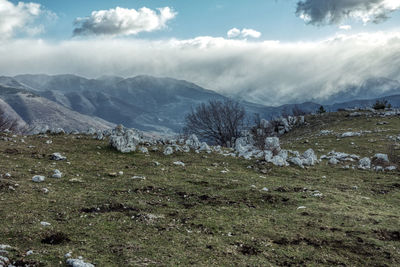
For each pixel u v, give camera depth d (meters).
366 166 31.17
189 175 23.12
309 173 27.64
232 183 21.52
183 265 9.92
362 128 59.06
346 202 18.75
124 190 18.08
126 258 10.01
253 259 10.89
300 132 71.44
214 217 14.92
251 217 15.27
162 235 12.30
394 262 11.34
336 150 42.56
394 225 14.79
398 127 55.78
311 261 11.16
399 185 24.00
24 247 10.16
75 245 10.71
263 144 40.25
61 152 27.20
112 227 12.67
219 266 10.16
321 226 14.38
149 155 29.59
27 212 13.35
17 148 26.50
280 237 13.04
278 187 21.30
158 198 17.33
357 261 11.38
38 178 18.31
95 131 44.06
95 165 23.88
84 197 16.23
